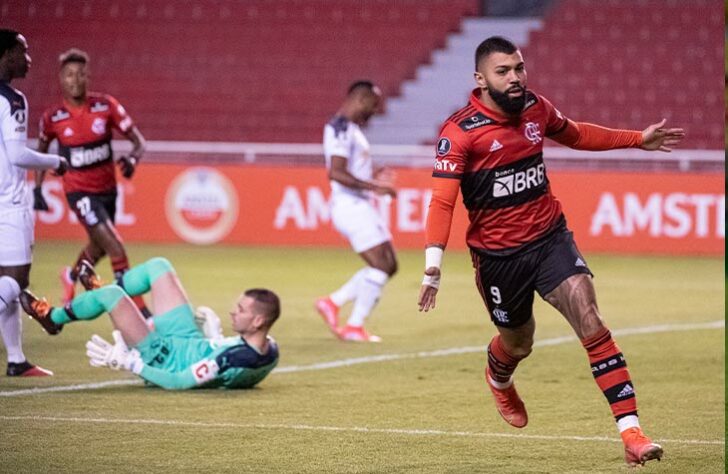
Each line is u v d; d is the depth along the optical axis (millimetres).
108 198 41406
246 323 28562
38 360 33594
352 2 98500
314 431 24359
